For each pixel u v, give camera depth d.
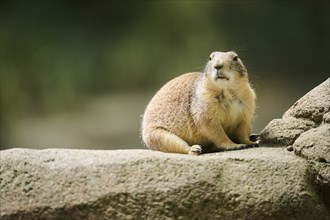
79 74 21.05
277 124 7.01
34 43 20.83
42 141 17.98
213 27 22.50
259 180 6.00
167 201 5.91
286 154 6.46
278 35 23.59
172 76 21.52
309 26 23.77
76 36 21.73
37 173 6.15
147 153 6.25
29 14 21.45
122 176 6.01
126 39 22.03
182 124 7.34
